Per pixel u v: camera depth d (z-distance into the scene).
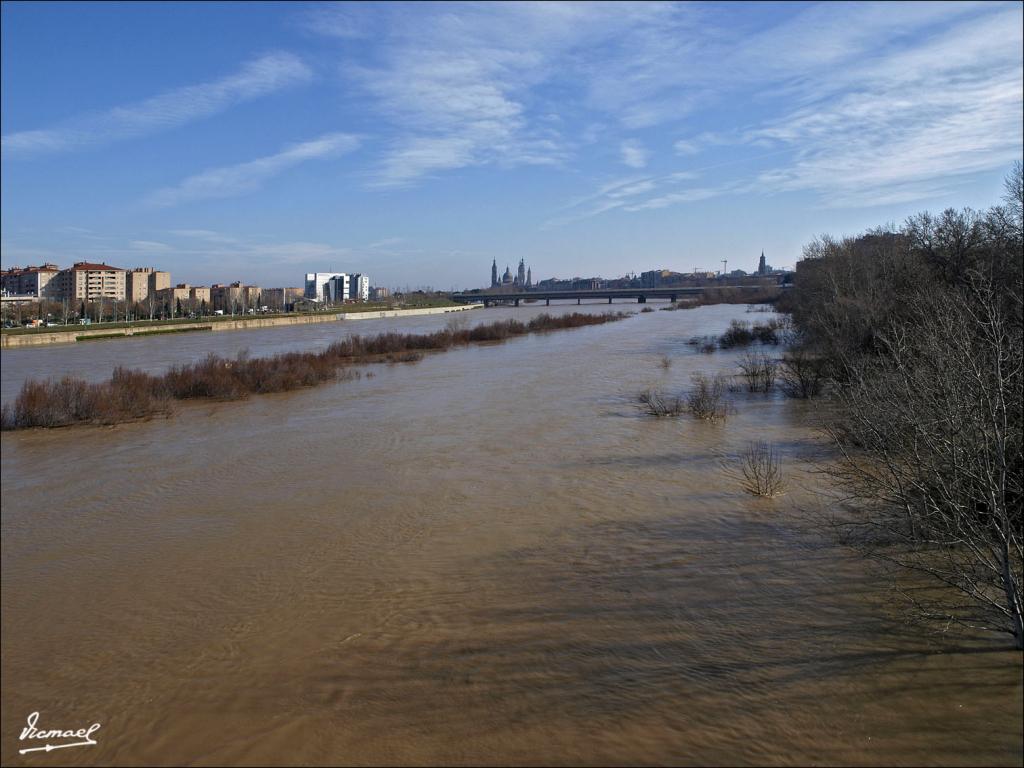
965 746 5.59
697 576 9.01
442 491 13.66
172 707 6.93
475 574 9.55
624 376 30.66
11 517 13.52
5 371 39.16
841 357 17.14
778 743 5.75
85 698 7.18
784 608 7.98
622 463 15.05
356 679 7.17
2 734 6.64
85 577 10.36
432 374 34.44
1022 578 6.93
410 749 6.00
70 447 20.19
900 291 20.70
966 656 6.75
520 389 27.84
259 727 6.50
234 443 19.61
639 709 6.31
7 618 9.09
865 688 6.38
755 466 13.71
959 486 6.97
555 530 11.06
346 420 22.48
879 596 8.06
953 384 7.04
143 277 144.75
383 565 10.10
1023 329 8.57
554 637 7.68
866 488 9.13
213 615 8.88
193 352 50.19
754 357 31.17
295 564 10.36
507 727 6.19
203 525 12.46
